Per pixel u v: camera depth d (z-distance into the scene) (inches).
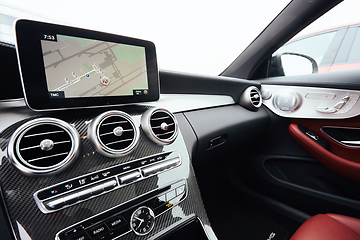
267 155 50.5
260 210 47.5
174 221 22.8
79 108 20.5
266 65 55.6
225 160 54.1
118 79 22.8
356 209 38.4
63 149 17.9
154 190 22.3
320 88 43.2
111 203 19.6
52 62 18.9
